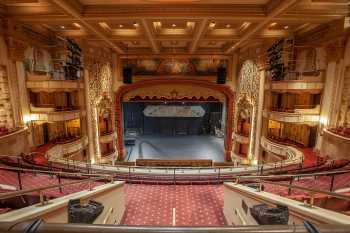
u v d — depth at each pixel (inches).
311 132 619.5
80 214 122.3
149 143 1250.0
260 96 706.8
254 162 758.5
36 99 606.2
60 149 582.2
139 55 888.9
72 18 431.5
